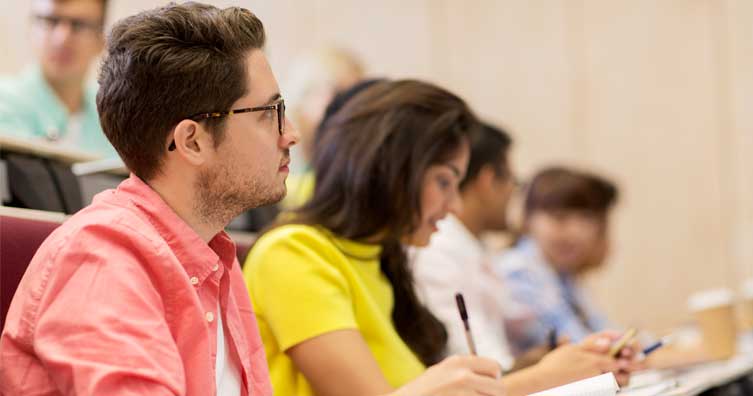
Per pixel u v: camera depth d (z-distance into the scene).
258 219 3.21
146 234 1.61
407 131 2.43
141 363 1.45
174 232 1.68
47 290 1.51
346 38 6.94
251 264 2.32
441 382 1.86
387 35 7.02
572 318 4.13
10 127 3.65
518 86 7.11
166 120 1.68
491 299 3.37
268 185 1.75
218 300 1.75
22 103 3.73
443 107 2.47
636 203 6.88
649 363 3.55
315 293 2.24
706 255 6.74
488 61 7.14
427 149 2.42
